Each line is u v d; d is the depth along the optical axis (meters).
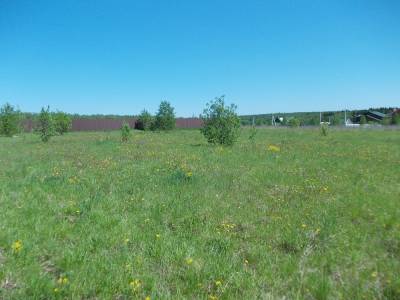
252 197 9.32
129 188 9.93
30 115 51.91
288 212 8.01
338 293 4.67
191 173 11.65
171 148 21.64
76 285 4.59
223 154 18.16
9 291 4.41
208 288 4.76
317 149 21.36
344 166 14.55
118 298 4.48
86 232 6.45
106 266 5.11
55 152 20.06
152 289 4.60
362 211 8.05
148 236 6.36
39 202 8.37
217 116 23.23
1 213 7.33
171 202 8.53
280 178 11.80
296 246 6.11
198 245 6.04
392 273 5.18
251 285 4.78
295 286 4.84
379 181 11.53
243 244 6.24
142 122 53.16
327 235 6.53
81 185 10.31
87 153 19.25
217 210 8.06
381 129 48.47
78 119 55.84
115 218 7.20
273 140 29.12
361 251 5.91
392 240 6.40
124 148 21.92
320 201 8.91
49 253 5.59
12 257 5.29
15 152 20.47
